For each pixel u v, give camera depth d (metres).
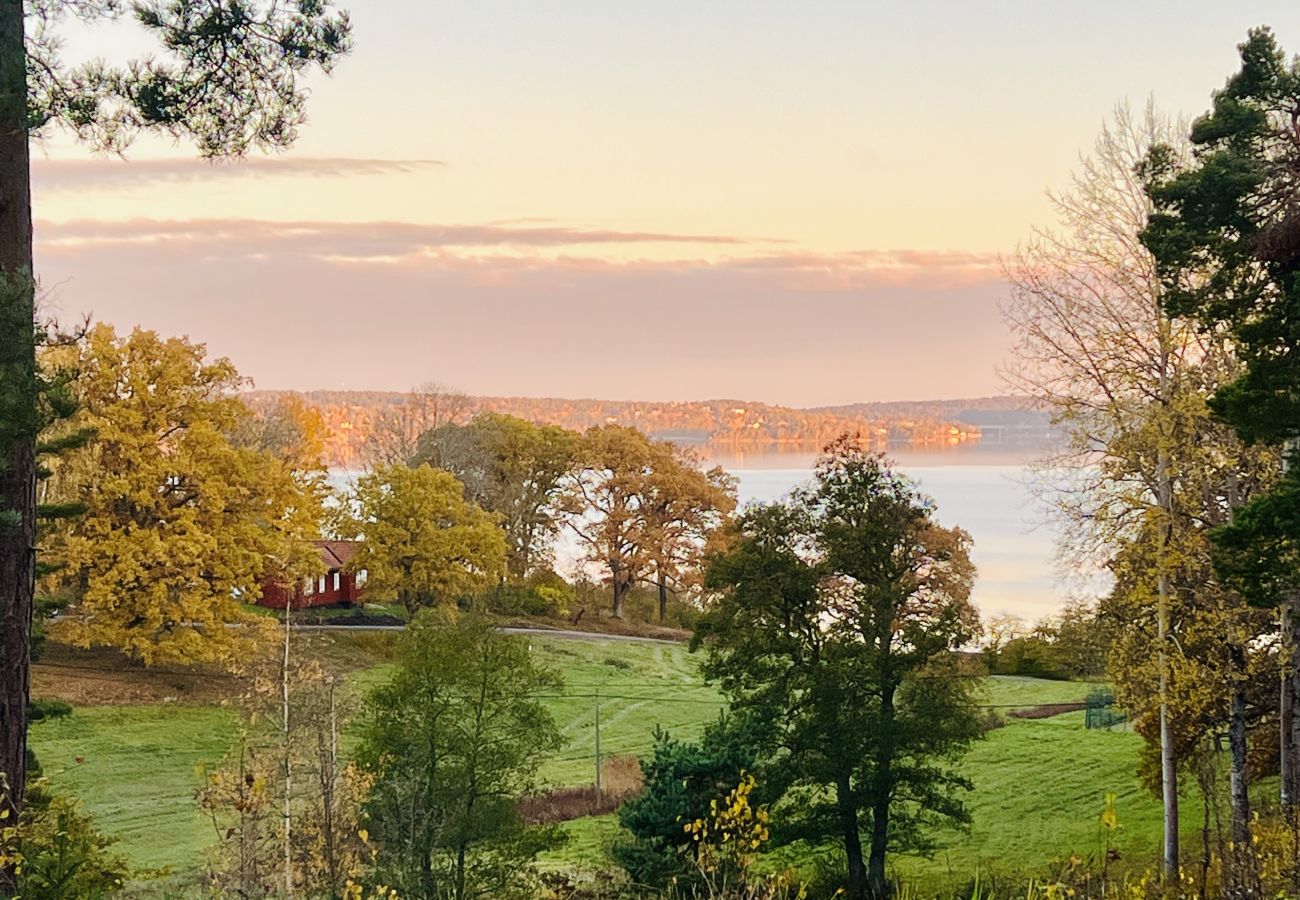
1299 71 15.05
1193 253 15.85
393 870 20.53
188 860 28.78
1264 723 25.19
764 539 28.36
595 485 78.50
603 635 71.62
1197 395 20.03
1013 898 10.62
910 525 27.83
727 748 22.78
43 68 12.93
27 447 12.64
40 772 16.36
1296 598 18.94
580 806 35.69
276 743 17.88
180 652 44.72
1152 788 26.02
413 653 26.38
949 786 27.31
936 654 27.31
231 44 13.31
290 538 48.47
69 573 43.97
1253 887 8.04
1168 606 21.25
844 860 28.06
